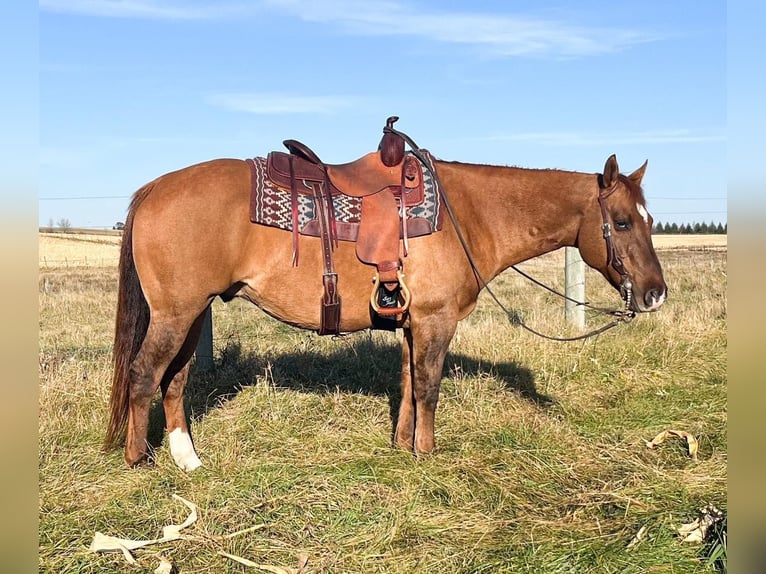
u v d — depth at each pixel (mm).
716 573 2879
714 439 4574
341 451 4184
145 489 3648
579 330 7301
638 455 4324
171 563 2939
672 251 20922
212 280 3703
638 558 2986
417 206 3848
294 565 3012
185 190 3688
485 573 2939
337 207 3799
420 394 4004
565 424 4848
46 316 9898
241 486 3680
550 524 3371
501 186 4145
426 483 3734
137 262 3734
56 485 3650
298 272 3775
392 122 3963
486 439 4457
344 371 6012
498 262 4203
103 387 5066
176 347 3770
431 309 3869
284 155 3889
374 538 3207
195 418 4734
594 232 4082
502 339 6738
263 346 6738
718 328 7434
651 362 6438
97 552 3035
